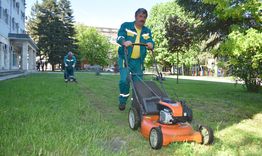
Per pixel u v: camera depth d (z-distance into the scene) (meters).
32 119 6.08
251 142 5.27
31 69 45.34
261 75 9.50
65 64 16.81
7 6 34.12
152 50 6.59
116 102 9.29
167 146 4.89
